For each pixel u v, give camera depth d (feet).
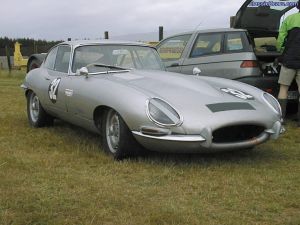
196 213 11.27
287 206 11.91
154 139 14.64
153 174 14.43
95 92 16.62
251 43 23.90
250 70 23.30
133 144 15.57
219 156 16.90
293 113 26.37
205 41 25.77
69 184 13.24
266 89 23.39
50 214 10.91
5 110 27.89
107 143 16.62
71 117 18.85
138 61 20.02
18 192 12.41
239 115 14.90
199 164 15.70
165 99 15.11
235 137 15.23
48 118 21.89
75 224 10.52
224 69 24.21
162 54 28.32
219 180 13.94
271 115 15.87
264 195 12.64
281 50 23.31
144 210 11.31
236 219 10.98
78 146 18.07
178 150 14.76
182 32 27.68
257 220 11.00
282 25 22.77
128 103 15.15
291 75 22.41
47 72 21.34
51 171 14.62
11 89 41.75
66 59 20.20
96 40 20.59
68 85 18.53
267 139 15.83
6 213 10.94
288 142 19.66
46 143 18.74
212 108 14.97
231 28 25.31
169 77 17.20
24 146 18.15
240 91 16.96
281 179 14.12
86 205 11.58
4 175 13.97
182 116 14.49
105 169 14.97
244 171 14.97
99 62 19.24
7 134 20.51
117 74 17.97
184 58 26.43
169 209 11.39
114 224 10.55
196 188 13.23
